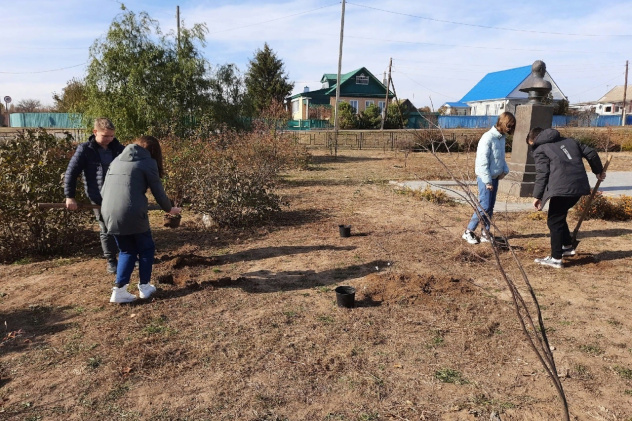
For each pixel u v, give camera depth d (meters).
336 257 5.85
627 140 26.83
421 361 3.33
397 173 15.48
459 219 7.96
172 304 4.37
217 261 5.71
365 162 20.16
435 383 3.04
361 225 7.61
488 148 5.88
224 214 7.48
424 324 3.92
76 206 4.71
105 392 2.96
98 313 4.17
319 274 5.23
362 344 3.58
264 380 3.09
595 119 51.06
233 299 4.50
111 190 4.07
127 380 3.09
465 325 3.89
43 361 3.34
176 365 3.29
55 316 4.12
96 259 5.86
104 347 3.54
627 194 10.34
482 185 5.96
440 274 5.15
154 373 3.18
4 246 5.88
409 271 5.27
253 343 3.60
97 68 15.70
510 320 3.98
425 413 2.73
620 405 2.79
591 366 3.24
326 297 4.54
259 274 5.24
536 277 5.07
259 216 7.86
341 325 3.91
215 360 3.35
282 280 5.04
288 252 6.12
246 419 2.68
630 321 3.95
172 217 7.58
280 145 16.38
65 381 3.08
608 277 5.04
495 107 53.94
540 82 9.91
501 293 4.59
